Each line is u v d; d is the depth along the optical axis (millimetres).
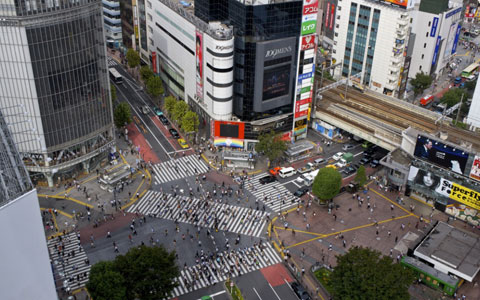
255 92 148375
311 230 127250
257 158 156125
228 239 123125
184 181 144250
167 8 171250
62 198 135875
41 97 128625
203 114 163125
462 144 133875
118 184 141000
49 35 123812
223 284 110000
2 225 61781
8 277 63844
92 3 130875
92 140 145625
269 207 134875
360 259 99688
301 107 159250
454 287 107750
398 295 94312
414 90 195500
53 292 71125
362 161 154125
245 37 140750
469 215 130500
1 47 121938
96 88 140250
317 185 130500
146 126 171125
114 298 91938
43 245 68000
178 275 100875
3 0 116562
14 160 74188
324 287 109250
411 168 137625
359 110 165375
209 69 149500
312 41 150500
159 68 193125
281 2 138875
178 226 126750
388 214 134000
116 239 122062
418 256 115250
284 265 115625
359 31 192000
